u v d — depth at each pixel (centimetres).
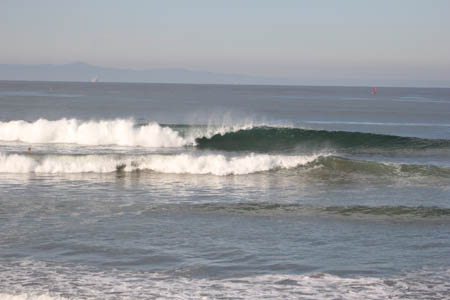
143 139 2867
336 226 1295
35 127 2888
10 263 1002
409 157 2645
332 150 2870
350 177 1972
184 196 1627
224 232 1229
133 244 1127
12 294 842
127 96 11756
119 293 859
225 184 1839
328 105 8806
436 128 4344
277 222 1326
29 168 2044
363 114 6250
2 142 2783
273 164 2112
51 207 1451
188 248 1105
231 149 2836
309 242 1159
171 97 11719
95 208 1448
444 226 1305
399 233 1239
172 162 2084
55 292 859
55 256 1046
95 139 2850
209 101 9619
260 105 8350
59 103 7362
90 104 7300
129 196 1616
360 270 983
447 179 1938
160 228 1253
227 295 852
